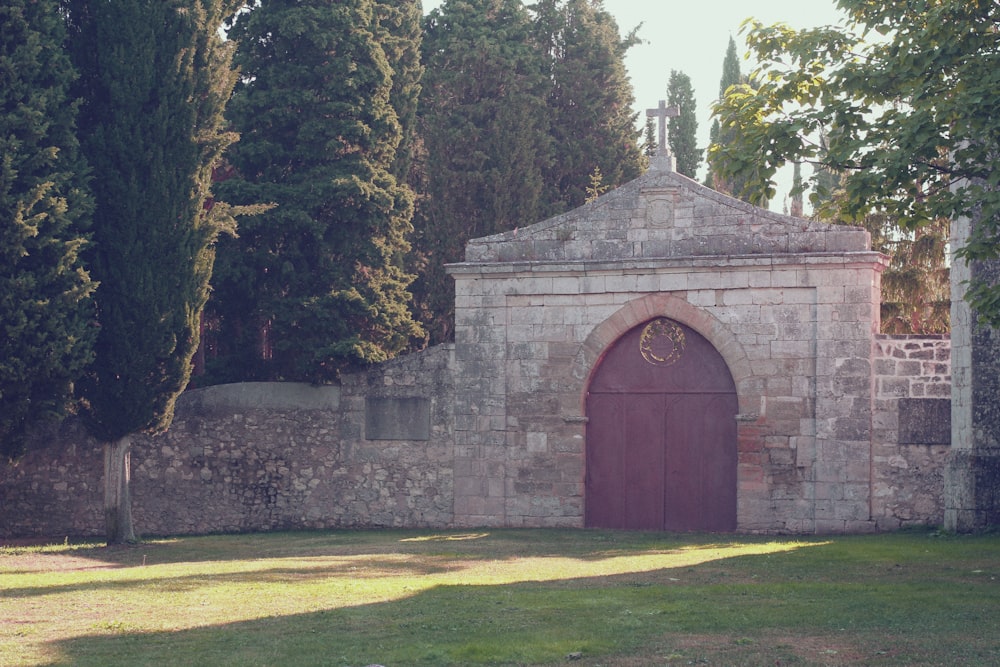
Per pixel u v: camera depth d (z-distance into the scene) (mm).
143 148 21656
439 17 38844
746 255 22656
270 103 28141
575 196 38906
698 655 10633
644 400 23703
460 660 10531
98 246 21641
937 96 14445
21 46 20453
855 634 11445
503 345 24250
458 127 36656
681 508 23344
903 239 31703
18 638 11867
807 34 15352
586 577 16109
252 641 11531
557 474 23859
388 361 25094
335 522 25094
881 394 22094
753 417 22609
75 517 24938
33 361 20547
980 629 11633
